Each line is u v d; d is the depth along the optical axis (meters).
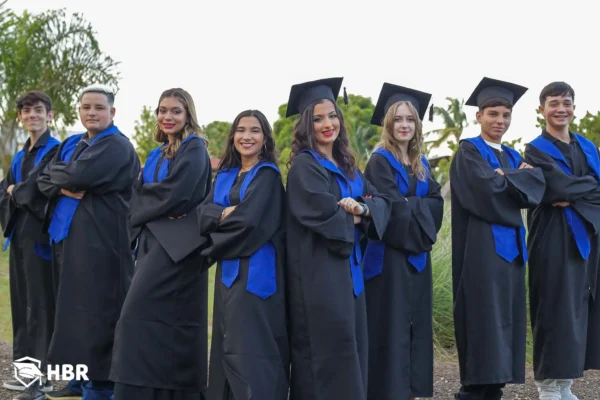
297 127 4.54
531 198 4.90
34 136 5.72
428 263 4.96
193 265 4.66
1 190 5.73
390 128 4.99
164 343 4.57
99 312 4.97
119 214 5.10
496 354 4.91
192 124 4.86
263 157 4.55
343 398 4.14
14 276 5.64
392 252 4.80
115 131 5.21
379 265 4.80
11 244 5.64
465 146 5.17
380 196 4.62
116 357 4.52
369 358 4.79
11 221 5.57
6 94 15.96
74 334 4.92
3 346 7.21
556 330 5.22
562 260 5.24
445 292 7.80
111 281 5.04
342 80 4.68
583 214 5.21
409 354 4.82
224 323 4.29
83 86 16.98
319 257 4.26
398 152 5.00
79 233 4.98
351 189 4.53
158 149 4.91
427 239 4.80
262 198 4.30
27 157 5.68
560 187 5.16
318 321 4.21
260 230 4.28
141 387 4.52
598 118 9.81
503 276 4.99
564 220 5.25
